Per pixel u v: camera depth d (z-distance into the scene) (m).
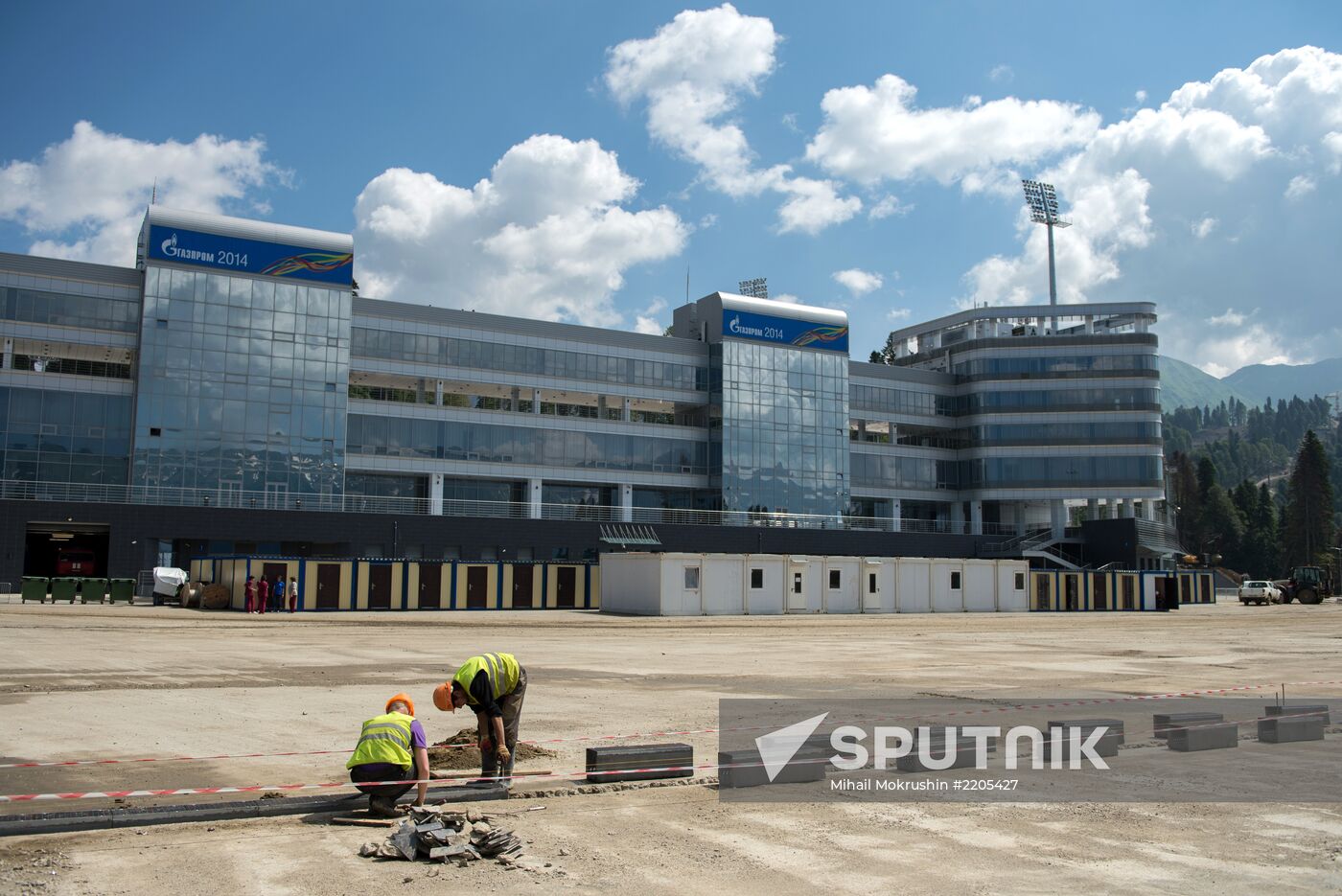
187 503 69.31
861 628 46.88
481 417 82.62
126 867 8.13
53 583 55.22
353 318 78.44
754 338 92.69
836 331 96.88
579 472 86.00
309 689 20.12
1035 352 105.44
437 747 13.20
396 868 8.26
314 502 73.31
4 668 23.23
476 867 8.34
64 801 10.26
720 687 21.28
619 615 55.34
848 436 97.62
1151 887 7.94
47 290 69.12
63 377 68.94
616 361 88.56
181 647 30.44
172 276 70.69
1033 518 109.75
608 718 16.55
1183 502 192.12
